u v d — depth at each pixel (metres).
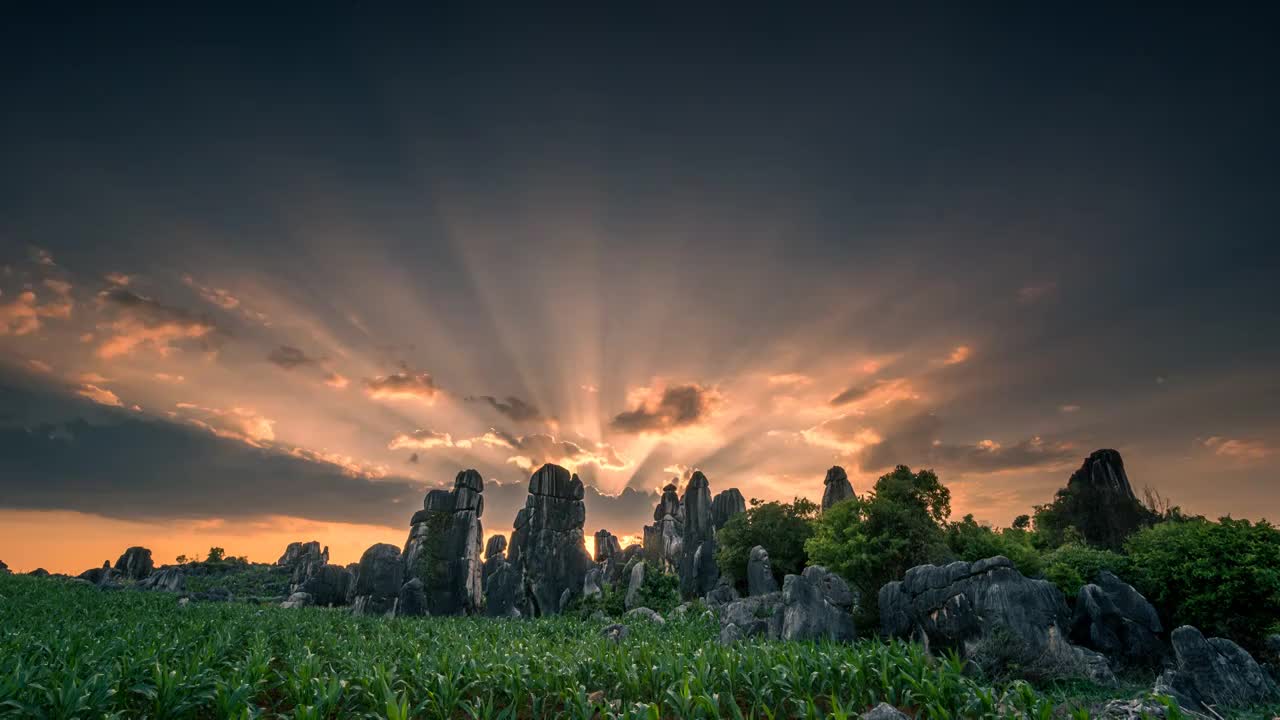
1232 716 19.22
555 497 116.00
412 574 98.94
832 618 31.06
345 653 20.97
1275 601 29.59
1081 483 77.75
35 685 12.72
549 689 16.28
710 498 107.00
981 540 43.69
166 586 107.69
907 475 49.62
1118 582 31.98
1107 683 23.95
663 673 16.05
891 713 12.96
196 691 14.50
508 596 100.38
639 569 78.19
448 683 15.18
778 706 14.19
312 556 134.75
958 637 27.94
